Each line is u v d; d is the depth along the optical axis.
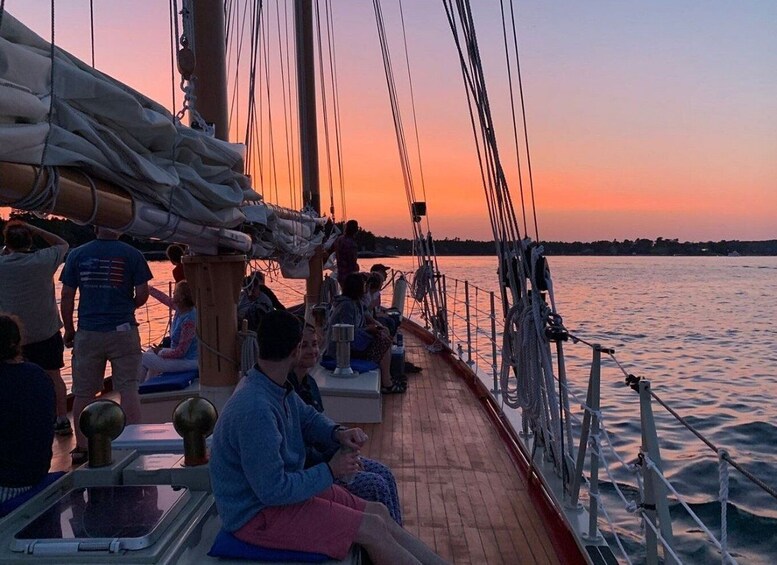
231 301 3.95
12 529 2.47
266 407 2.43
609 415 11.00
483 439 5.55
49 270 4.68
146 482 2.98
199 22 3.69
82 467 3.00
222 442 2.47
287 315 2.55
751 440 9.84
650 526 2.71
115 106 2.32
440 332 9.63
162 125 2.62
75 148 2.07
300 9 10.61
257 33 6.99
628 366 17.97
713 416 11.65
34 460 2.72
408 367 8.12
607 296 50.53
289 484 2.42
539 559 3.56
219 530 2.75
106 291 4.42
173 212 2.86
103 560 2.28
